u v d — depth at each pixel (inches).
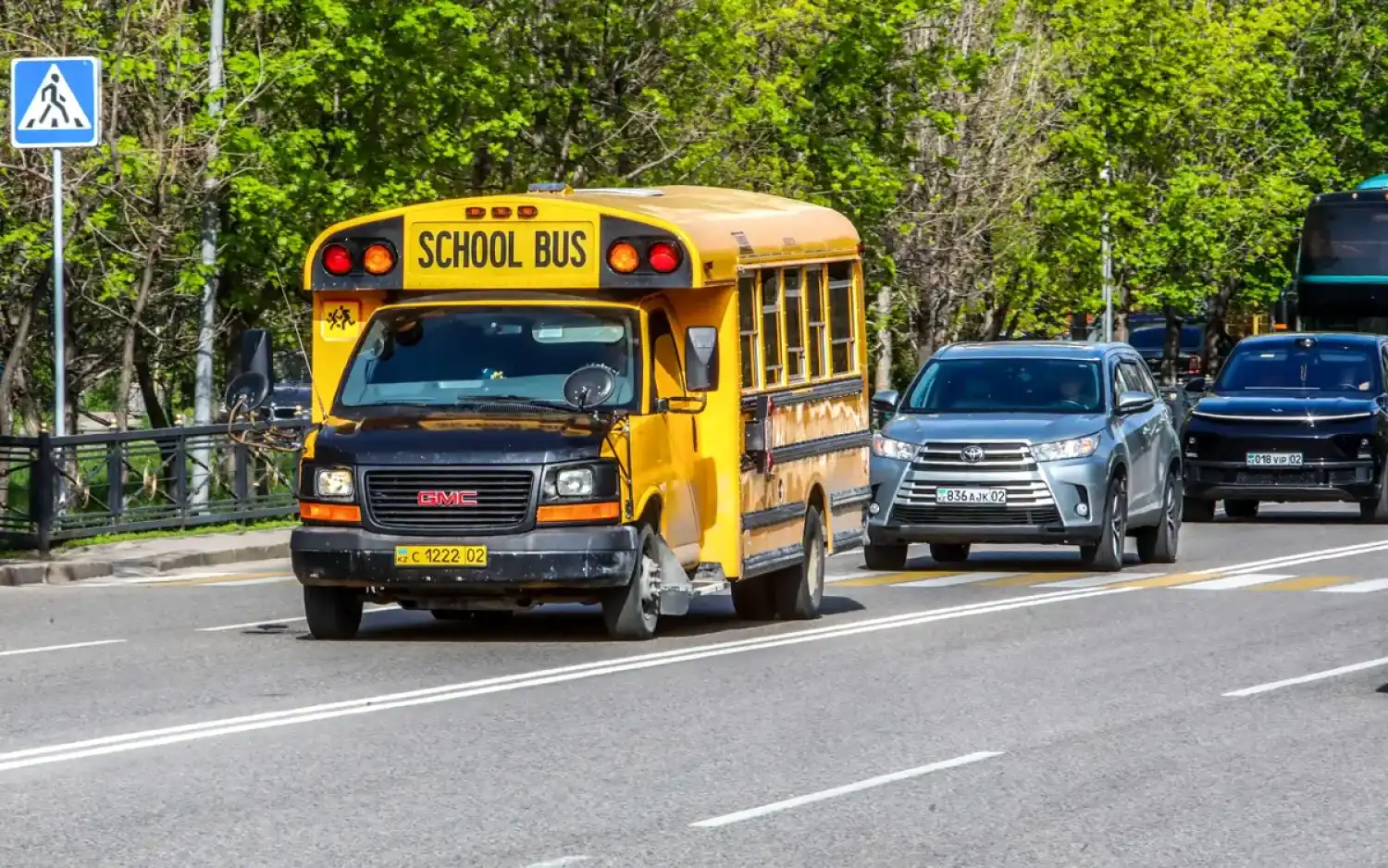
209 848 850.8
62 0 2696.9
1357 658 1469.0
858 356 1920.5
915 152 3981.3
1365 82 6117.1
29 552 2279.8
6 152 2667.3
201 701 1251.2
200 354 2844.5
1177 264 5059.1
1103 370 2226.9
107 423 3324.3
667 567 1552.7
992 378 2233.0
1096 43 4638.3
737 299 1625.2
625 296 1590.8
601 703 1245.1
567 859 832.3
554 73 3390.7
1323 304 4151.1
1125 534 2180.1
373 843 861.2
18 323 3006.9
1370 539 2598.4
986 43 4165.8
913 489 2134.6
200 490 2561.5
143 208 2741.1
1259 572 2166.6
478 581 1480.1
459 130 3174.2
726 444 1608.0
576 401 1508.4
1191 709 1232.2
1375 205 4141.2
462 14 3004.4
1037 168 4370.1
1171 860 836.6
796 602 1724.9
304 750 1082.1
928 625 1676.9
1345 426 2851.9
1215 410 2896.2
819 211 1867.6
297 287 3048.7
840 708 1230.3
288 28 2970.0
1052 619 1713.8
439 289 1598.2
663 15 3415.4
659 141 3469.5
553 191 1699.1
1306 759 1067.9
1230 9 5364.2
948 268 4050.2
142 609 1823.3
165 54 2728.8
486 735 1132.5
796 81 3599.9
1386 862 833.5
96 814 919.0
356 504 1497.3
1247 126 5354.3
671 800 954.7
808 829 890.7
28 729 1149.7
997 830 890.7
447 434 1498.5
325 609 1550.2
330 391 1619.1
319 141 2874.0
